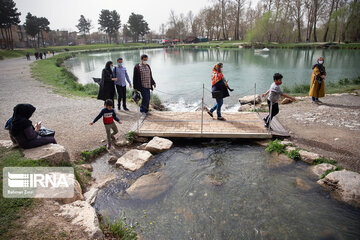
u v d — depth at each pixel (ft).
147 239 11.17
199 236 11.28
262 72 77.71
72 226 10.67
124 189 15.26
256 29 206.18
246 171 16.90
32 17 255.50
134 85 27.02
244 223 12.03
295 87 48.01
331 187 14.62
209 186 15.23
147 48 322.75
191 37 359.66
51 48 274.57
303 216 12.41
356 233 11.25
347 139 20.51
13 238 9.56
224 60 121.49
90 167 17.83
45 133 17.98
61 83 57.67
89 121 26.89
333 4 183.21
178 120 26.20
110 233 11.31
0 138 21.49
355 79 49.34
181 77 75.87
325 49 160.97
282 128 23.40
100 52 268.41
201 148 21.08
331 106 30.71
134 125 24.85
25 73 75.10
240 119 26.20
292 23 206.49
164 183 15.66
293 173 16.43
